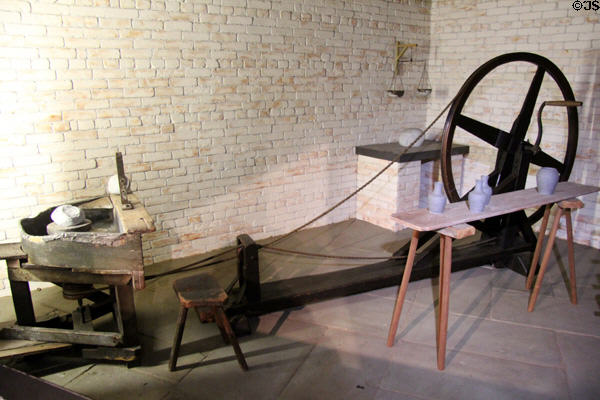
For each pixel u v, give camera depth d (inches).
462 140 194.1
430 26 195.5
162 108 137.8
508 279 137.3
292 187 173.3
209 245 159.0
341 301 125.3
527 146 134.0
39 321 106.8
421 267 130.1
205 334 109.5
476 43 180.2
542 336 106.8
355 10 171.6
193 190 150.2
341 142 182.1
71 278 94.2
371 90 184.9
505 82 174.1
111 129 131.2
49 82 120.0
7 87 115.2
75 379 93.1
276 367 96.4
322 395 87.7
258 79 154.1
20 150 120.0
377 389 89.2
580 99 155.5
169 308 121.7
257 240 169.6
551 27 157.9
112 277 92.4
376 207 185.0
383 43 182.9
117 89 129.5
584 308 119.6
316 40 164.2
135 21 128.1
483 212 100.7
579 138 158.6
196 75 141.4
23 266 95.0
